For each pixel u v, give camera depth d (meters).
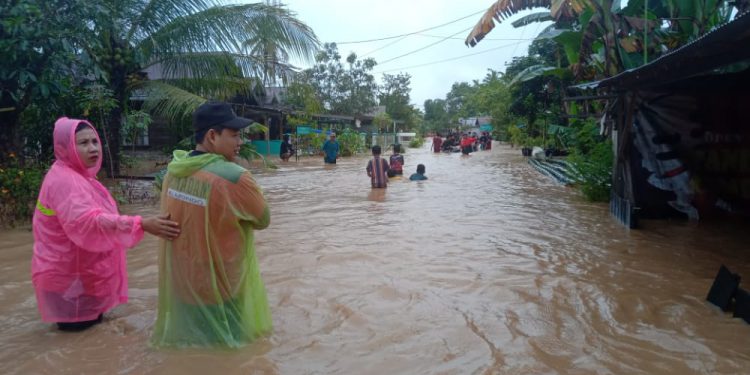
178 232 3.22
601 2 10.05
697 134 8.05
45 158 10.84
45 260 3.50
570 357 3.22
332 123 35.53
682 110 8.09
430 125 91.88
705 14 9.62
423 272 5.05
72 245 3.52
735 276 3.98
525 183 13.27
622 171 8.13
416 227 7.33
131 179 13.16
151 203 9.66
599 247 6.09
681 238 6.55
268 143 25.17
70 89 9.76
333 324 3.75
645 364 3.12
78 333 3.61
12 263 5.52
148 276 5.01
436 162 22.47
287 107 27.47
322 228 7.29
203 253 3.20
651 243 6.28
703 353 3.26
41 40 7.59
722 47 4.89
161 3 12.63
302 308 4.08
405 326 3.71
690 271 5.07
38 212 3.53
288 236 6.73
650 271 5.07
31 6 7.37
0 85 8.02
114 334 3.58
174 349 3.31
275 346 3.37
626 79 6.85
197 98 12.77
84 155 3.52
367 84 44.03
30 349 3.35
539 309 4.05
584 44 10.95
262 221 3.38
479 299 4.28
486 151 34.44
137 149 20.80
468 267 5.22
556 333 3.59
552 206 9.32
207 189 3.16
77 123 3.52
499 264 5.33
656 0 11.51
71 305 3.57
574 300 4.25
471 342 3.44
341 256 5.66
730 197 8.02
